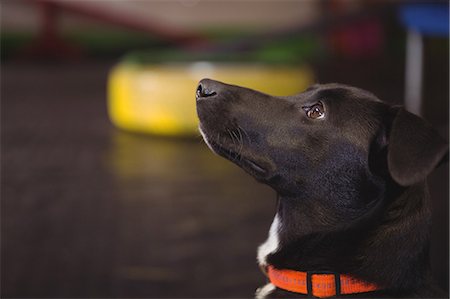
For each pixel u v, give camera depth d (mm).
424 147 2229
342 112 2547
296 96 2652
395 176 2201
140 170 6965
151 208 5766
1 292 4160
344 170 2521
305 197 2586
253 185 6453
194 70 8672
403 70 13688
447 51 13211
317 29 8930
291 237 2627
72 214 5598
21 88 12531
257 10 20938
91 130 8898
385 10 7812
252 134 2619
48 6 17031
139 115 8562
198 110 2678
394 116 2465
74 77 14250
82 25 19438
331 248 2547
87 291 4191
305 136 2568
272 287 2699
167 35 18219
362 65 14414
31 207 5781
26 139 8320
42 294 4141
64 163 7211
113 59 17859
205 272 4469
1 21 19016
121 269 4516
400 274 2436
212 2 21391
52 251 4820
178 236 5113
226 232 5203
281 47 14492
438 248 4613
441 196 5801
